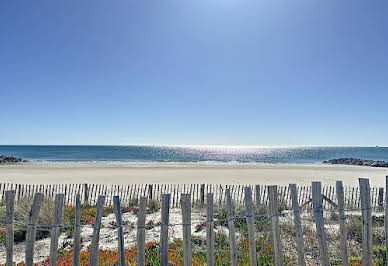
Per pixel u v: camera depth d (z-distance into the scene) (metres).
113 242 7.96
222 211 10.86
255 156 100.12
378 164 51.22
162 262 4.35
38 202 4.50
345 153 122.50
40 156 86.06
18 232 7.93
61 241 7.95
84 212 11.35
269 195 4.72
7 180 25.47
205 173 31.88
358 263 5.67
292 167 43.41
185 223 4.44
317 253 6.71
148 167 40.97
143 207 4.41
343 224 4.62
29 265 4.41
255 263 4.59
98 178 27.08
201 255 6.28
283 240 7.40
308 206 13.13
